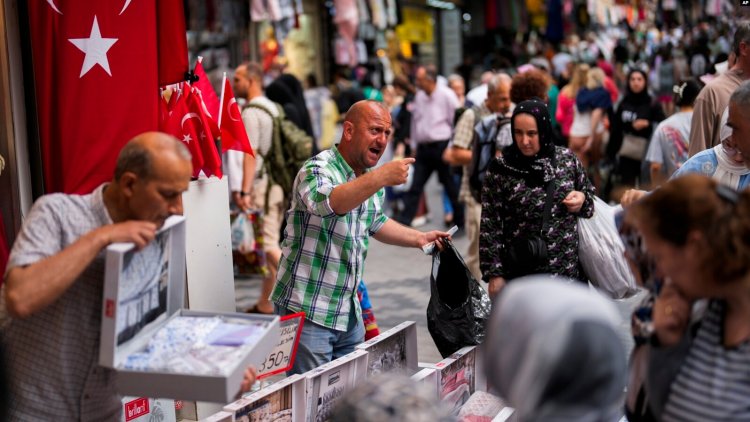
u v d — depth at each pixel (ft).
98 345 11.33
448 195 42.37
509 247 17.07
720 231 8.61
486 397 16.01
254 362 11.13
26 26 17.42
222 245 19.93
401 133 46.65
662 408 9.57
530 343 7.61
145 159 10.53
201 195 19.31
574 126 43.70
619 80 71.20
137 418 17.69
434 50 85.20
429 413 7.82
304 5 59.93
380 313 29.07
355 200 14.65
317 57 61.82
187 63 18.10
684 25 114.52
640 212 9.18
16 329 11.32
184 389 10.35
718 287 8.83
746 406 9.11
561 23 91.25
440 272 16.94
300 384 13.76
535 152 16.78
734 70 20.02
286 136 28.37
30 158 17.75
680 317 9.46
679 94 29.89
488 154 24.88
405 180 14.62
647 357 9.78
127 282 10.62
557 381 7.59
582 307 7.77
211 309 19.70
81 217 11.10
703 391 9.23
